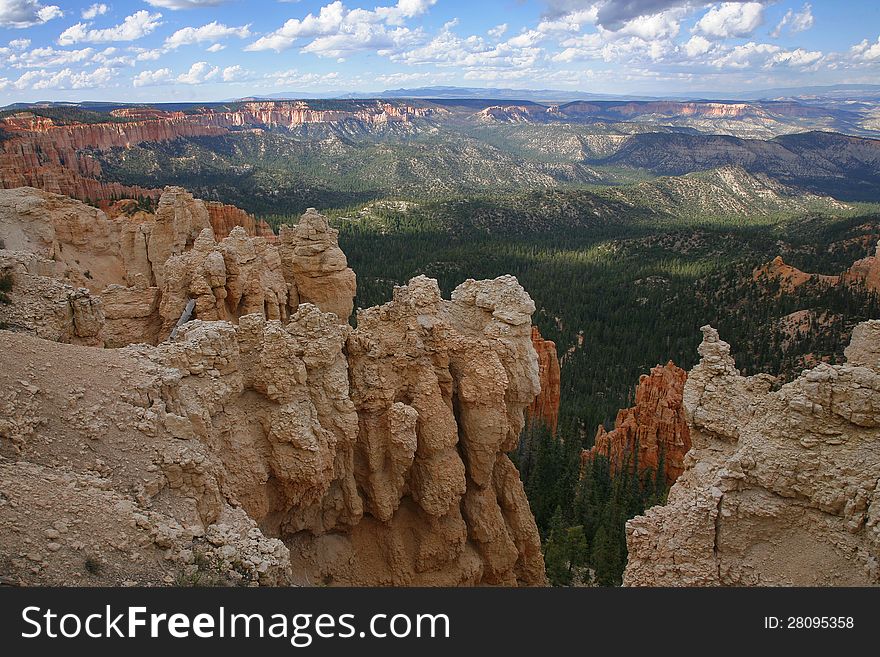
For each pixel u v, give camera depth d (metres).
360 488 27.19
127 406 19.08
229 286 40.53
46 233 52.41
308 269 47.94
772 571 19.64
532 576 32.16
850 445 19.88
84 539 14.70
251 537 18.22
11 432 16.73
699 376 26.95
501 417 29.05
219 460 20.78
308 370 25.12
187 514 17.81
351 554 27.09
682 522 21.50
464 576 28.70
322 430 24.14
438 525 28.02
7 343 19.89
